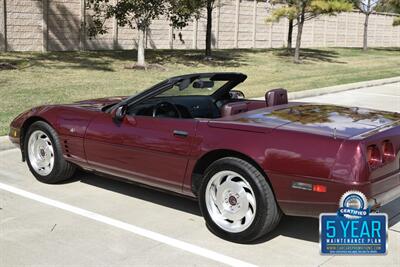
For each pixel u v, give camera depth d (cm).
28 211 512
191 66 2112
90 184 598
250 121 452
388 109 1247
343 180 388
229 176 442
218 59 2458
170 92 539
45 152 593
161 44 2895
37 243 439
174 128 477
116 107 530
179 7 1873
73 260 409
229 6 3294
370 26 4922
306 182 402
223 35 3300
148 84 1518
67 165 581
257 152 421
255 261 412
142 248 433
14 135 620
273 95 547
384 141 414
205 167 471
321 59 2903
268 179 420
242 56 2725
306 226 482
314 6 2467
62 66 1841
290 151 409
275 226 442
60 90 1309
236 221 442
